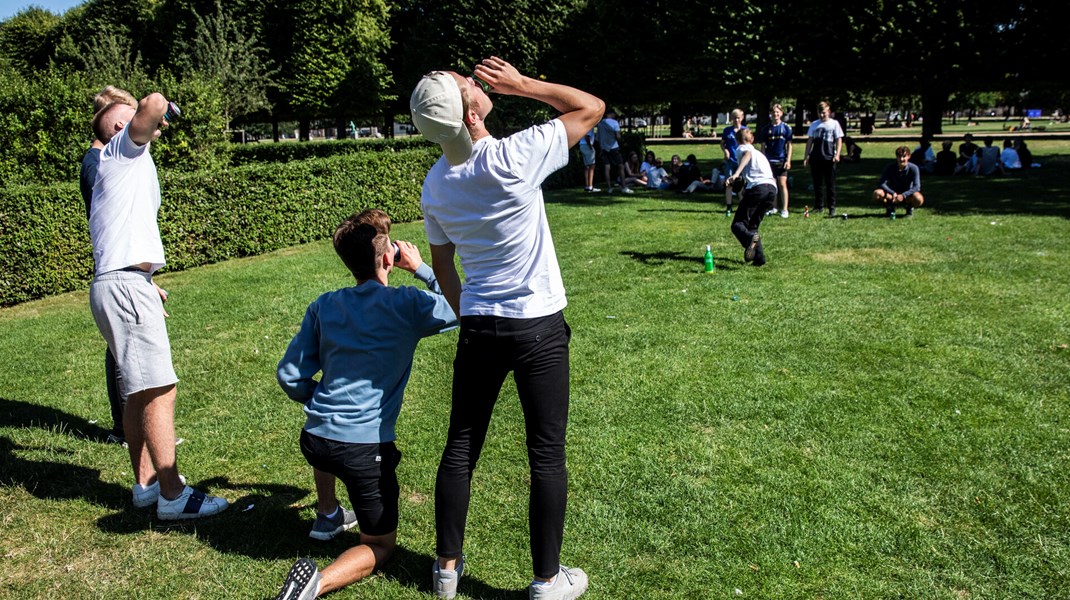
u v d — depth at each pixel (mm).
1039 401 4145
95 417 4461
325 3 32031
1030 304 5953
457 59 28312
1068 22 19500
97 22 33562
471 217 2311
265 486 3557
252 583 2777
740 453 3676
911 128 57375
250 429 4211
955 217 10406
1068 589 2604
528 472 3590
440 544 2588
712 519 3115
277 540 3076
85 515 3295
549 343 2381
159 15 31609
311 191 10508
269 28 31547
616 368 4875
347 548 3018
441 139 2252
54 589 2752
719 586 2693
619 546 2957
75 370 5320
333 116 36375
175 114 3094
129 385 3068
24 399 4742
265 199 9812
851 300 6230
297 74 32406
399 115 41375
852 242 8711
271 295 7266
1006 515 3061
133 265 3057
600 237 9555
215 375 5078
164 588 2756
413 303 2674
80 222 8086
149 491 3332
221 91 23062
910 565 2773
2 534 3141
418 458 3789
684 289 6773
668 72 26547
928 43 20922
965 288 6484
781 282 6918
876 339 5246
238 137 43656
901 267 7363
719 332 5523
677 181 14859
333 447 2555
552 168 2330
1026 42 20094
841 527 3020
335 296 2713
